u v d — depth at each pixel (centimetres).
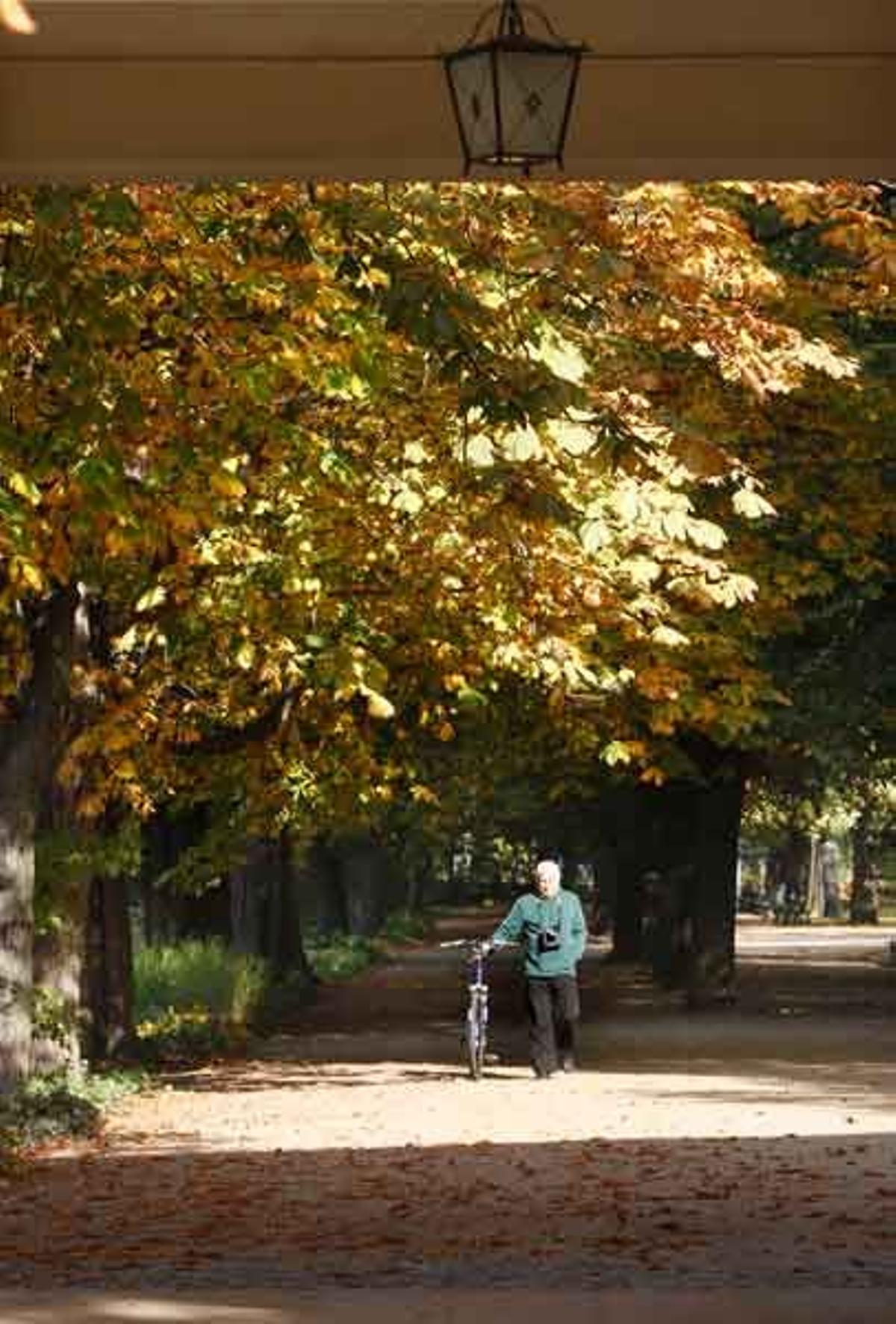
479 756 3981
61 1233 1627
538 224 1652
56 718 2683
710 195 2031
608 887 9244
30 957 2481
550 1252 1446
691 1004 4403
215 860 3462
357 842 7962
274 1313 1127
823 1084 2784
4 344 1591
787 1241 1466
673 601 3058
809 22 1252
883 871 14275
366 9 1238
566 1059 3050
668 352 2584
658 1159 1970
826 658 3731
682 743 4228
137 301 1759
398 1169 1956
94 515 1673
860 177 1333
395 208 1600
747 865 14250
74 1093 2558
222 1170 1992
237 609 2434
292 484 2272
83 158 1298
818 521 3170
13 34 1252
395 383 2173
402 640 2870
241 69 1292
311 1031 4191
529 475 1595
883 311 2759
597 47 1268
